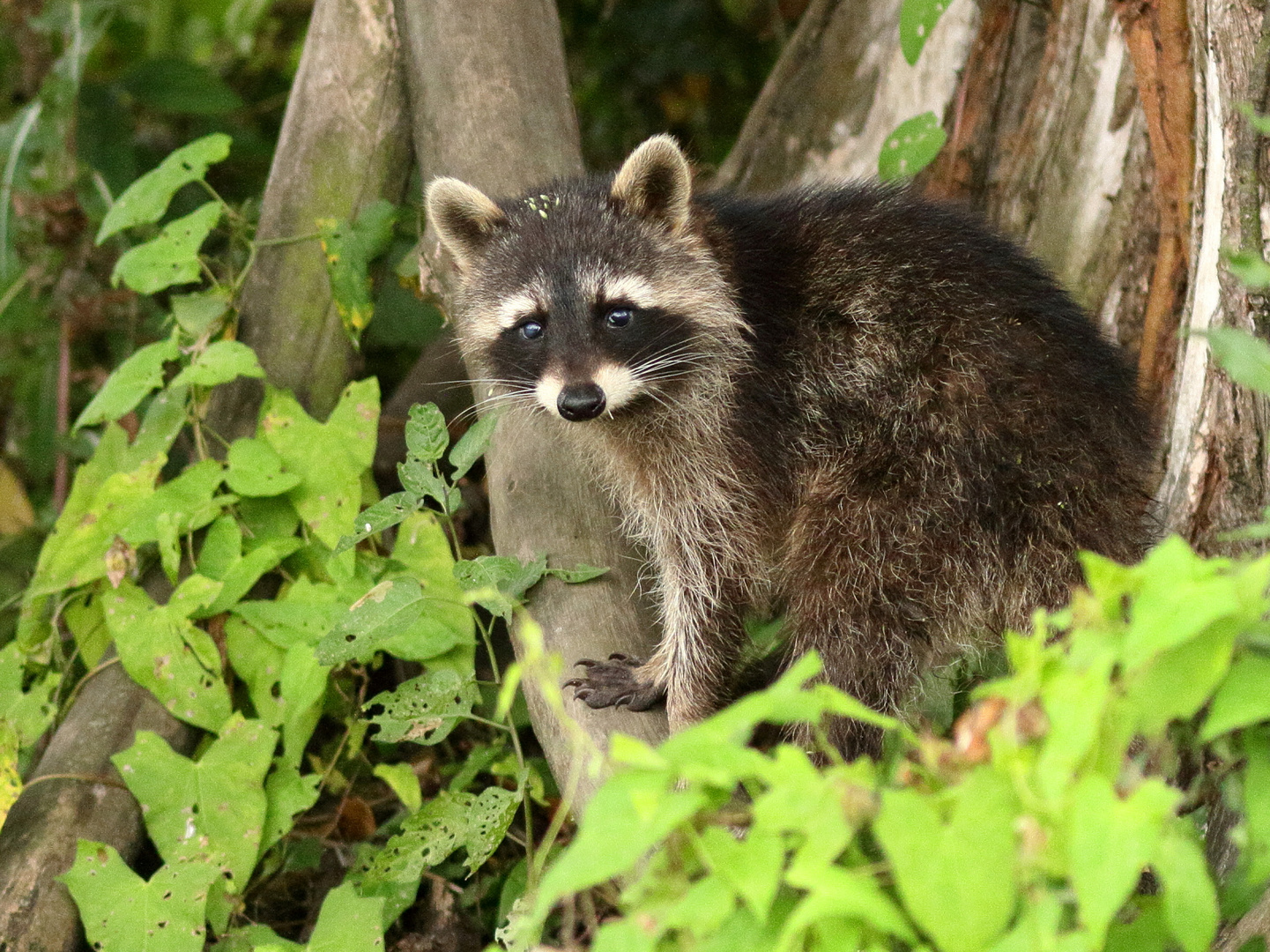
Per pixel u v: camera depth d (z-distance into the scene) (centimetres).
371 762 824
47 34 1075
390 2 866
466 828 629
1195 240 647
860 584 642
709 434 701
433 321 1024
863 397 665
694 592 702
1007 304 658
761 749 729
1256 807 380
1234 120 580
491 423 654
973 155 848
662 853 374
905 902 340
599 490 739
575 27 1234
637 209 712
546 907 323
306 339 843
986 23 832
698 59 1216
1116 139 784
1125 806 320
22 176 983
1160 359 743
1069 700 329
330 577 764
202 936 615
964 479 632
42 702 740
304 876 778
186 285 962
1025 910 344
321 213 852
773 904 366
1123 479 640
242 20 1296
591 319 695
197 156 808
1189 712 339
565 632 659
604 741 618
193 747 739
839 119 903
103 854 633
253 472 759
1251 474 625
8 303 999
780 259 706
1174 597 325
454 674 655
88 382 1033
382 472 948
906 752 478
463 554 887
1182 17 638
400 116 871
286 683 702
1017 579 628
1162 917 388
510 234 721
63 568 755
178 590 725
